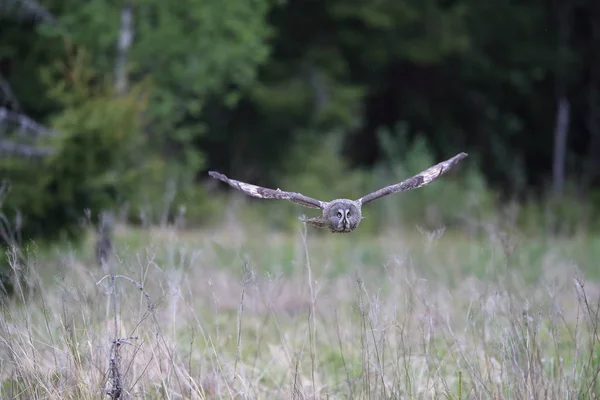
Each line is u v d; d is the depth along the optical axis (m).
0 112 15.14
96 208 14.94
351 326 10.20
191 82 22.77
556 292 9.84
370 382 8.54
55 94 15.79
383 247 20.34
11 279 9.30
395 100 39.72
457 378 9.21
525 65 40.22
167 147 25.58
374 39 35.44
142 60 21.78
